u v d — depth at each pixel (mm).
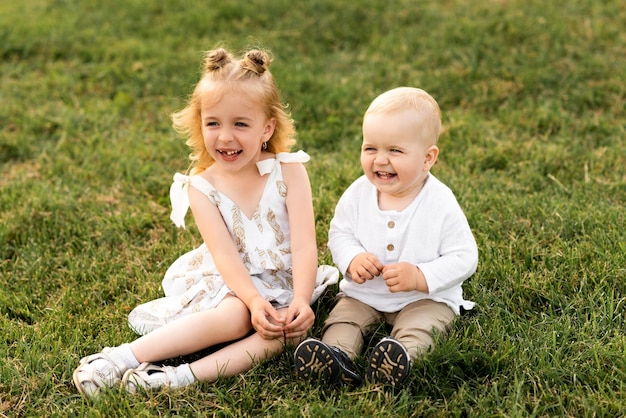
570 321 2912
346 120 5012
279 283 2963
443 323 2828
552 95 5188
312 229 2959
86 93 5586
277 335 2717
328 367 2572
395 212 2805
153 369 2701
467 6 6469
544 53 5559
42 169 4562
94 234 3822
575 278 3162
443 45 5836
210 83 2766
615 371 2613
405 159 2688
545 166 4320
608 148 4453
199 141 2979
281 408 2535
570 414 2463
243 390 2639
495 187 4070
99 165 4547
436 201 2803
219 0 6875
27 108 5328
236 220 2932
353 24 6371
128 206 4113
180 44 6238
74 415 2533
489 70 5480
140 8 6867
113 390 2627
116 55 6047
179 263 3127
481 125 4832
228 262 2840
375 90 5344
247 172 2957
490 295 3074
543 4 6324
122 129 5066
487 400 2502
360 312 2904
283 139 2982
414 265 2754
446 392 2584
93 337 3033
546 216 3684
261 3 6746
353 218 2914
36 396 2658
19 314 3225
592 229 3539
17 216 3949
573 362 2654
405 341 2727
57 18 6707
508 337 2795
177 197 3010
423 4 6602
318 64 5797
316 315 3092
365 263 2773
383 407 2480
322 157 4555
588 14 6133
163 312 2947
